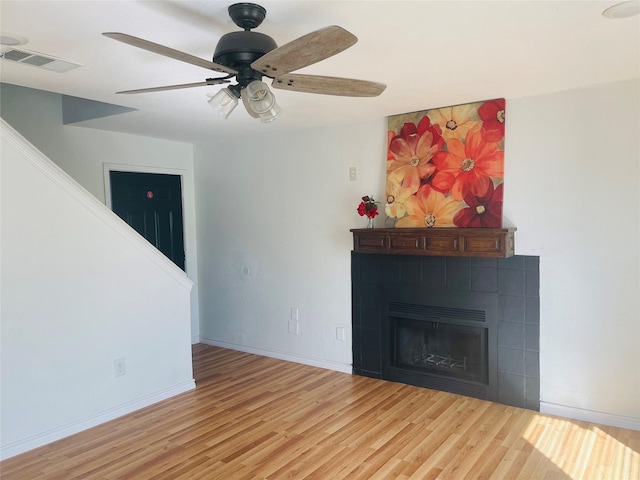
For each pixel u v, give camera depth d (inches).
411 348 165.2
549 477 103.7
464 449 116.8
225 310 214.8
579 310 131.8
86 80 115.2
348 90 83.1
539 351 138.1
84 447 122.2
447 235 142.5
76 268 131.5
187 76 112.7
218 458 115.2
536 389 139.0
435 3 74.7
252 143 199.8
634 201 122.9
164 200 212.5
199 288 223.8
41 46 92.3
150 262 151.1
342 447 119.3
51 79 114.3
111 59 99.7
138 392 147.5
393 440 122.3
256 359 197.3
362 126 168.4
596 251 128.8
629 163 123.0
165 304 156.2
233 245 209.6
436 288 154.7
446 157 148.8
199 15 78.7
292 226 189.6
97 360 136.6
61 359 128.1
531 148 136.9
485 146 141.7
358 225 171.2
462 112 145.3
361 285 171.5
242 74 75.7
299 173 185.9
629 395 125.8
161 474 108.4
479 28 85.2
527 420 132.8
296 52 63.7
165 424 135.3
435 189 150.9
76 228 131.3
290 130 184.9
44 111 175.6
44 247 124.4
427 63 104.8
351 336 175.9
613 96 124.0
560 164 132.8
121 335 142.9
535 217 137.4
